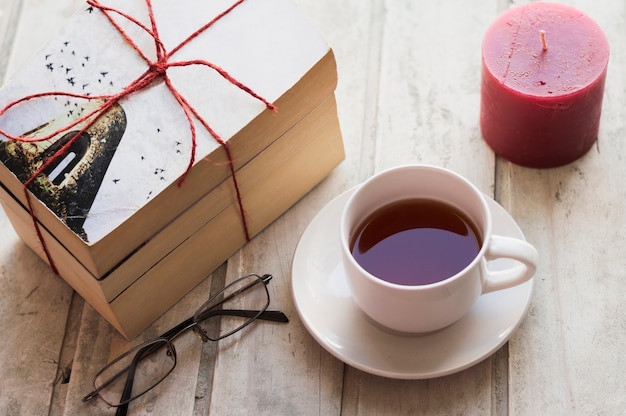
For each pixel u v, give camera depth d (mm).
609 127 1010
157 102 906
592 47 955
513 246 873
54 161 896
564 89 942
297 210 997
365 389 918
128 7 939
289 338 943
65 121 908
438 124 1025
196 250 944
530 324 933
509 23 972
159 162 890
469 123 1023
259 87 909
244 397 923
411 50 1062
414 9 1080
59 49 931
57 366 950
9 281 985
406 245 912
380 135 1025
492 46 967
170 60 918
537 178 994
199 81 911
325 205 966
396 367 898
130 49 924
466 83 1043
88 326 962
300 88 916
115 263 890
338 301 932
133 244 891
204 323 959
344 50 1067
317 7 1090
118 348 953
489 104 977
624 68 1034
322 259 949
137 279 916
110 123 902
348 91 1049
